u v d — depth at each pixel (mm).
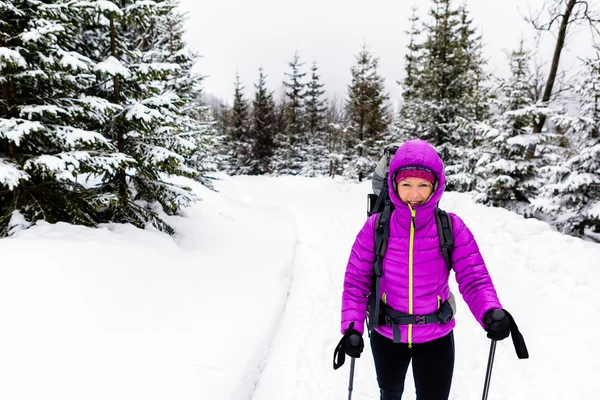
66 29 4188
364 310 1841
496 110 10234
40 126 3715
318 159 34469
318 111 40156
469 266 1711
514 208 9625
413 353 1926
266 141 38062
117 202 5004
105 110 4680
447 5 14375
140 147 5387
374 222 1854
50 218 4289
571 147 8625
